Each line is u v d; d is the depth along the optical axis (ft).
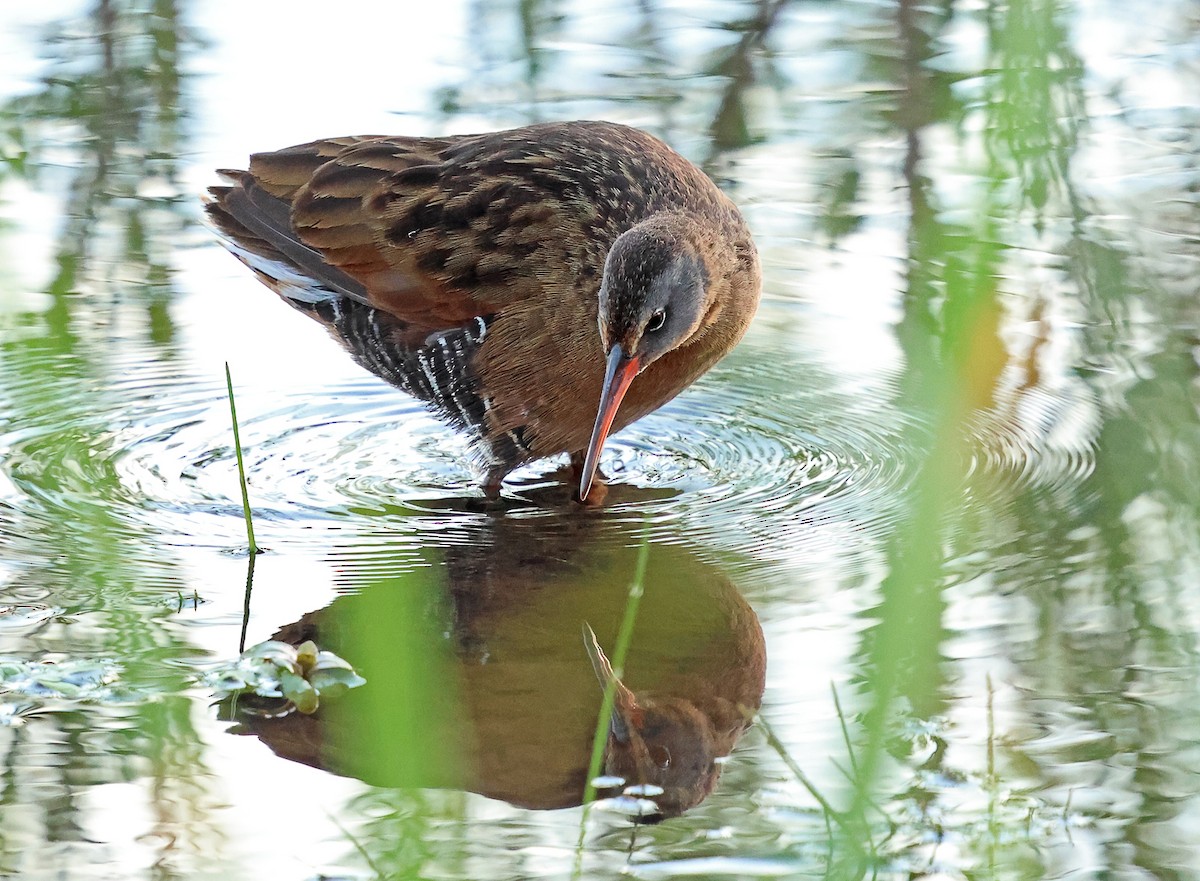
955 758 24.34
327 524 33.86
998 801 23.09
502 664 27.99
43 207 48.75
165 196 49.80
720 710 26.05
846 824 21.07
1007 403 38.19
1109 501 33.86
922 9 58.29
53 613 29.17
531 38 59.36
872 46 57.98
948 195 46.39
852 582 30.76
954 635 28.19
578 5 60.75
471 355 37.29
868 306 44.88
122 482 35.63
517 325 36.58
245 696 26.35
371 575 31.17
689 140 52.70
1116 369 38.32
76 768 24.13
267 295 45.96
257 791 23.61
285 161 40.04
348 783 23.91
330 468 37.01
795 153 52.03
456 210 37.45
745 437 38.96
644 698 26.66
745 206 49.24
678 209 36.63
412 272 37.52
